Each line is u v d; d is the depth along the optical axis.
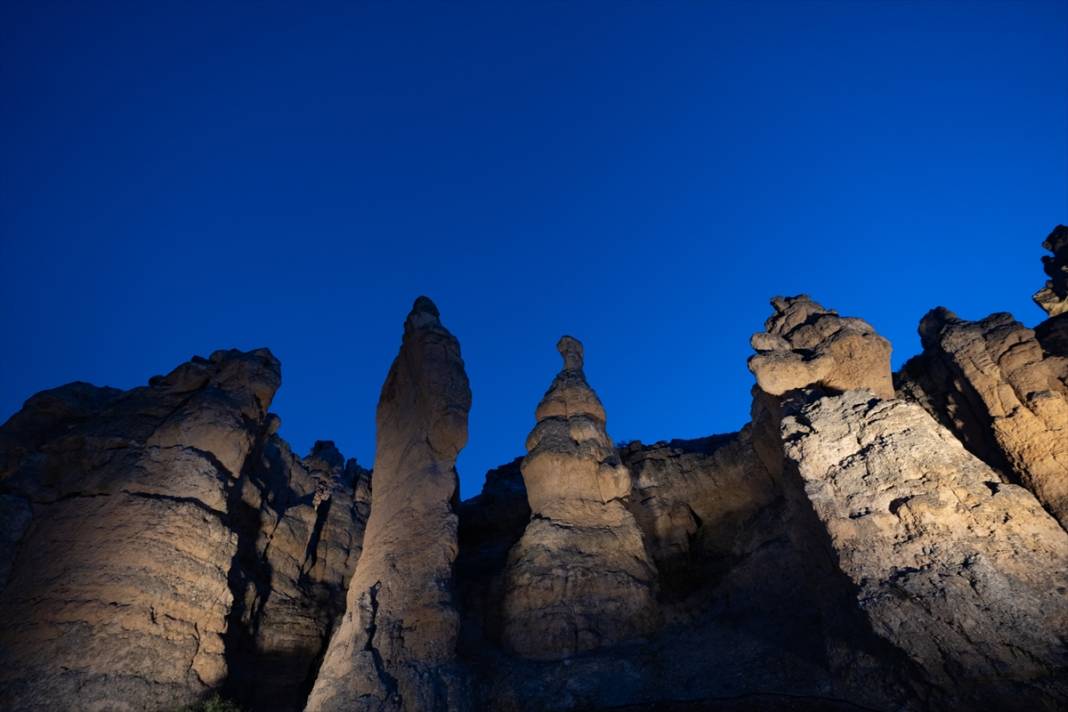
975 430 18.50
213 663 15.20
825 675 12.65
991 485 11.40
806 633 14.80
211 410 17.98
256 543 24.38
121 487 15.99
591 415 22.86
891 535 11.59
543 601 17.42
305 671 23.39
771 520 20.53
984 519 11.01
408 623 15.84
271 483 27.94
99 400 20.06
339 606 26.72
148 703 13.63
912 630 10.54
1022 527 10.77
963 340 18.70
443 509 18.09
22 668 13.16
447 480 18.78
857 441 13.02
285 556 25.61
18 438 17.53
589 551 18.64
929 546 11.11
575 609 17.20
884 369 16.61
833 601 13.48
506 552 26.39
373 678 14.45
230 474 17.83
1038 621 9.77
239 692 20.19
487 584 22.58
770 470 21.66
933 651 10.24
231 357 20.77
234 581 21.50
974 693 9.65
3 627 13.73
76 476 16.55
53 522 15.48
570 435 21.80
